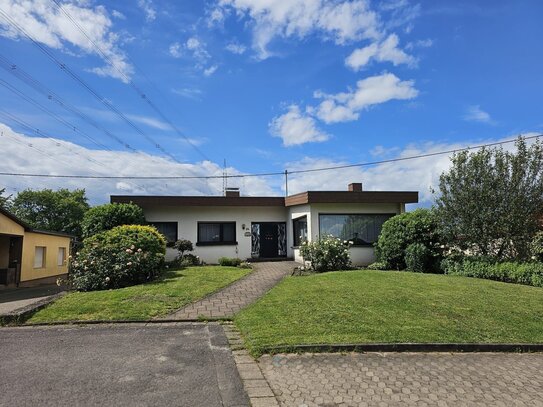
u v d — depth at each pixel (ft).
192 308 27.78
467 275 40.93
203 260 60.23
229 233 62.34
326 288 32.30
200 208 61.16
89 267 36.22
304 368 17.44
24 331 23.08
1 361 17.81
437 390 15.44
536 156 41.32
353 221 56.24
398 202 56.13
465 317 24.76
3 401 13.70
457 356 19.58
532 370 17.97
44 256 63.46
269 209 63.46
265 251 63.26
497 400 14.69
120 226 46.85
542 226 41.91
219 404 13.83
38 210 127.44
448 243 45.70
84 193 141.38
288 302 28.07
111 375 16.24
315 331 21.76
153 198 57.72
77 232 128.67
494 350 20.58
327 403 14.11
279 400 14.28
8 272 52.70
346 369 17.40
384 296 29.25
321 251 46.62
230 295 31.83
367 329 22.08
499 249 43.47
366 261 55.26
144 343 20.62
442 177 45.52
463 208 43.29
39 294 40.86
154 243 41.91
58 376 16.06
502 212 41.39
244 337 21.47
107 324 24.54
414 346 20.13
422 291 30.99
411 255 45.06
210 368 17.21
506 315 25.39
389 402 14.29
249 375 16.53
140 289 33.04
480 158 43.27
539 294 31.14
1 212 49.93
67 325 24.38
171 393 14.62
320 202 54.08
